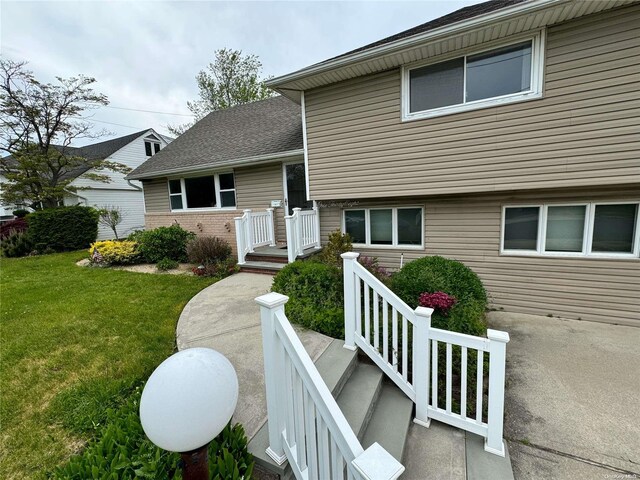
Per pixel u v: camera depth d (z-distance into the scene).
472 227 5.81
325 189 6.45
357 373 3.06
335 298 4.13
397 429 2.46
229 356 3.17
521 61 4.58
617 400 2.98
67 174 16.14
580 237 5.05
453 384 3.18
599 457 2.33
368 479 1.06
